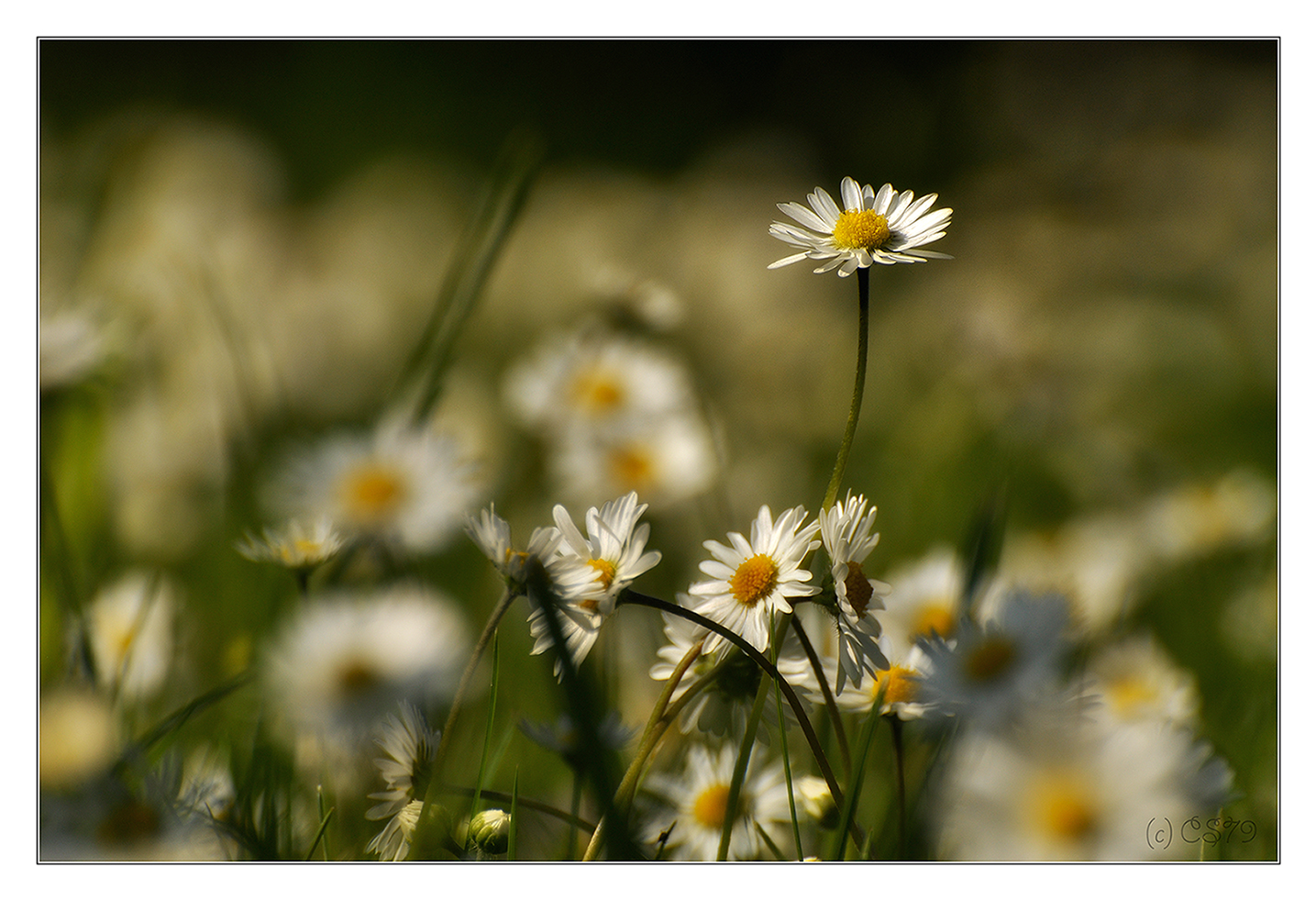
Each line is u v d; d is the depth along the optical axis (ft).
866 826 2.14
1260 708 2.31
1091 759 1.93
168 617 2.38
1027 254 5.83
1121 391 4.72
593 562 1.98
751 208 6.66
